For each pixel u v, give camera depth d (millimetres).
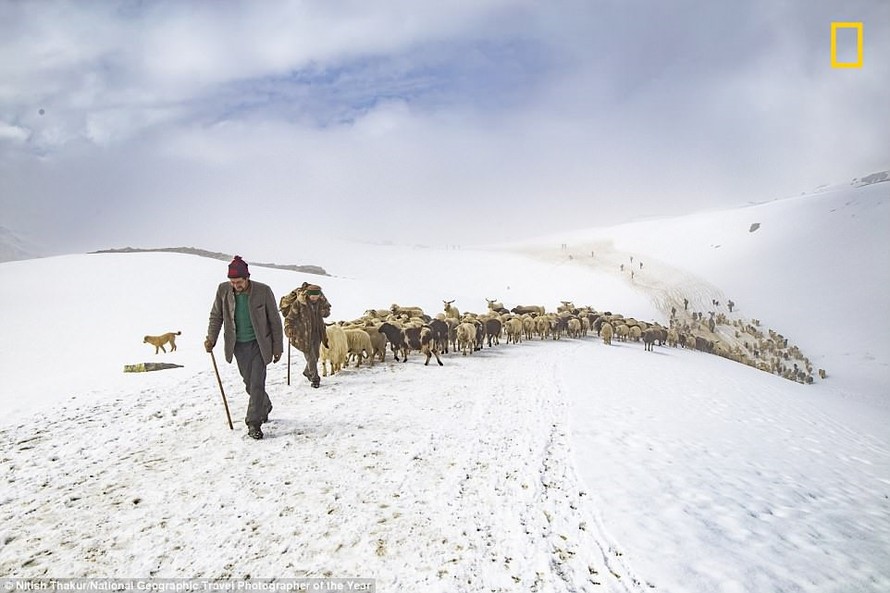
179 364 12711
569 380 12312
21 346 22766
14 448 5727
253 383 6305
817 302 97375
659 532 4188
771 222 142125
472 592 3268
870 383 65812
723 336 85688
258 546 3748
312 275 52531
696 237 150875
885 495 6164
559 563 3688
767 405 13102
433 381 11008
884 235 114062
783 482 5984
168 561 3516
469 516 4375
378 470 5375
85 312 29797
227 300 6215
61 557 3527
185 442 6094
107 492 4625
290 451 5848
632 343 33188
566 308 38688
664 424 8289
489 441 6598
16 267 41125
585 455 6184
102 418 7035
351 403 8398
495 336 21484
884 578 3721
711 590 3365
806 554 4020
